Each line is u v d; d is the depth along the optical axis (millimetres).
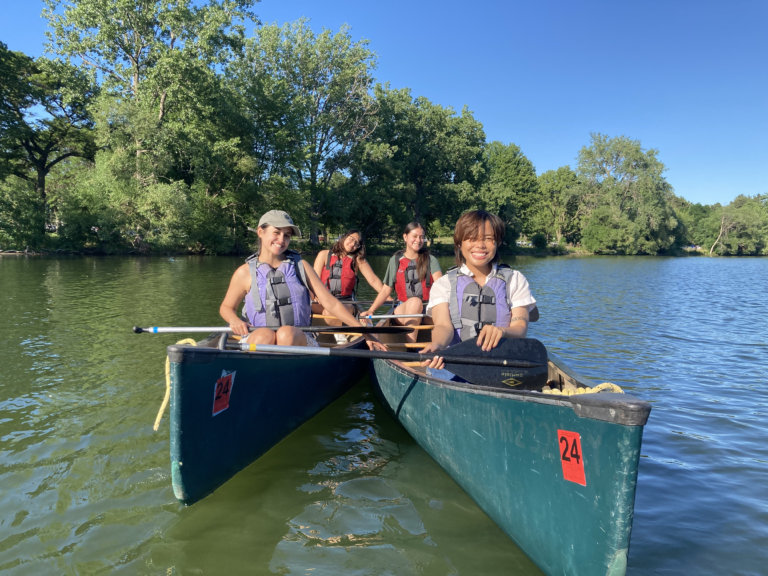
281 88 26375
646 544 2230
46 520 2352
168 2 21578
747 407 4004
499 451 2234
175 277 13055
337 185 31438
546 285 15133
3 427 3340
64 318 7027
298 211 27000
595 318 8539
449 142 35500
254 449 2912
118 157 21453
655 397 4254
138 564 2064
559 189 59656
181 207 21484
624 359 5578
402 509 2523
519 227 44188
